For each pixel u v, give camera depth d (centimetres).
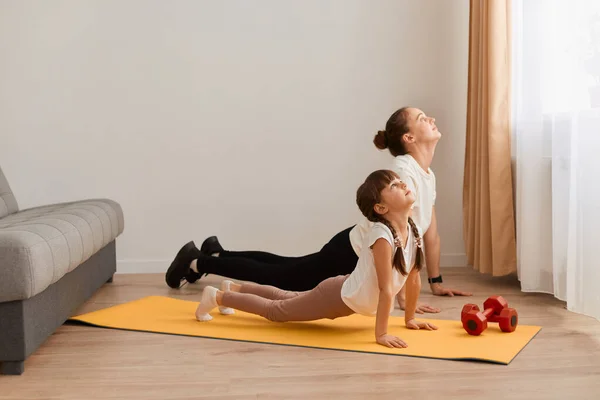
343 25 386
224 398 182
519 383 191
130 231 382
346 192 391
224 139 384
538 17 293
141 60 378
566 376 196
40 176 377
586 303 248
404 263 228
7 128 374
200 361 215
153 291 329
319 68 386
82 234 257
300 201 390
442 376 197
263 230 389
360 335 240
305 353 221
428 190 281
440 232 393
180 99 380
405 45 389
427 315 272
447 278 352
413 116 282
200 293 324
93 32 374
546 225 298
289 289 302
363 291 230
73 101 376
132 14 375
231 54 382
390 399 180
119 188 381
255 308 254
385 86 389
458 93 390
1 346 204
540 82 293
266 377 199
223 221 387
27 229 221
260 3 381
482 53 340
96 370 207
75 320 263
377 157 392
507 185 326
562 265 276
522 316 268
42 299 223
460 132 391
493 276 350
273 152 387
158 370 206
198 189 385
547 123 293
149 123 380
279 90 385
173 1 377
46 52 373
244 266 314
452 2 388
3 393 189
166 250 385
